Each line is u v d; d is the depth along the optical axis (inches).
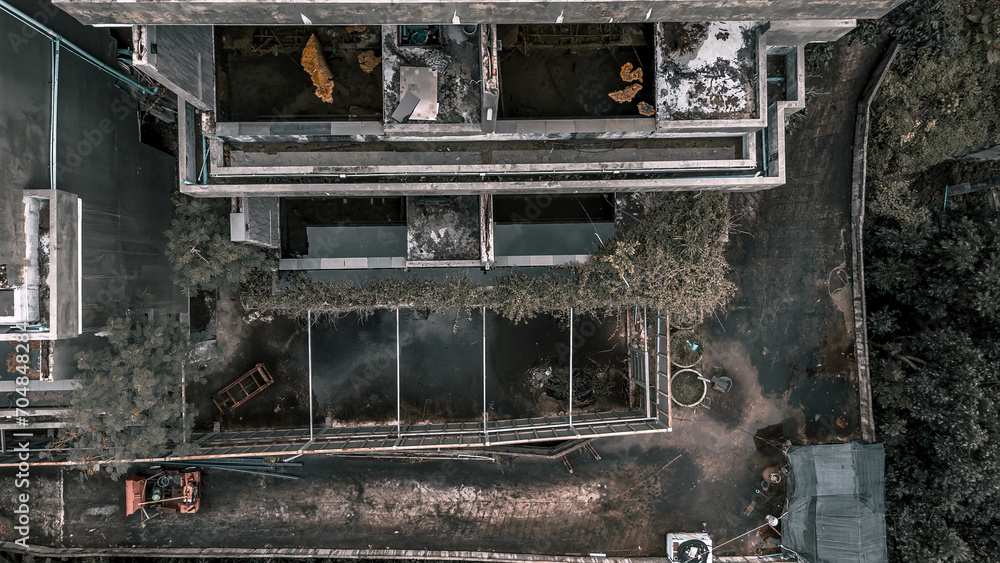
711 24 435.8
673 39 438.9
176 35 386.6
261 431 678.5
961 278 607.8
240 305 678.5
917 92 626.5
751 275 677.3
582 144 482.9
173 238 549.6
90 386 496.1
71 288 456.1
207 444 636.7
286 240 650.8
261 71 466.9
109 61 528.4
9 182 413.4
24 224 426.6
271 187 471.8
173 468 668.7
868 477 638.5
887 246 648.4
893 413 657.0
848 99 642.2
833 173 657.6
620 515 692.1
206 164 470.3
